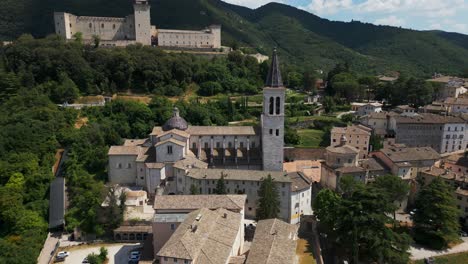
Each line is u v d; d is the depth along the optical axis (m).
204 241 66.88
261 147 119.50
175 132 111.88
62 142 126.88
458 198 103.81
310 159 148.75
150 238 86.12
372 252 83.69
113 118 147.38
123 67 180.25
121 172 113.19
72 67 172.38
